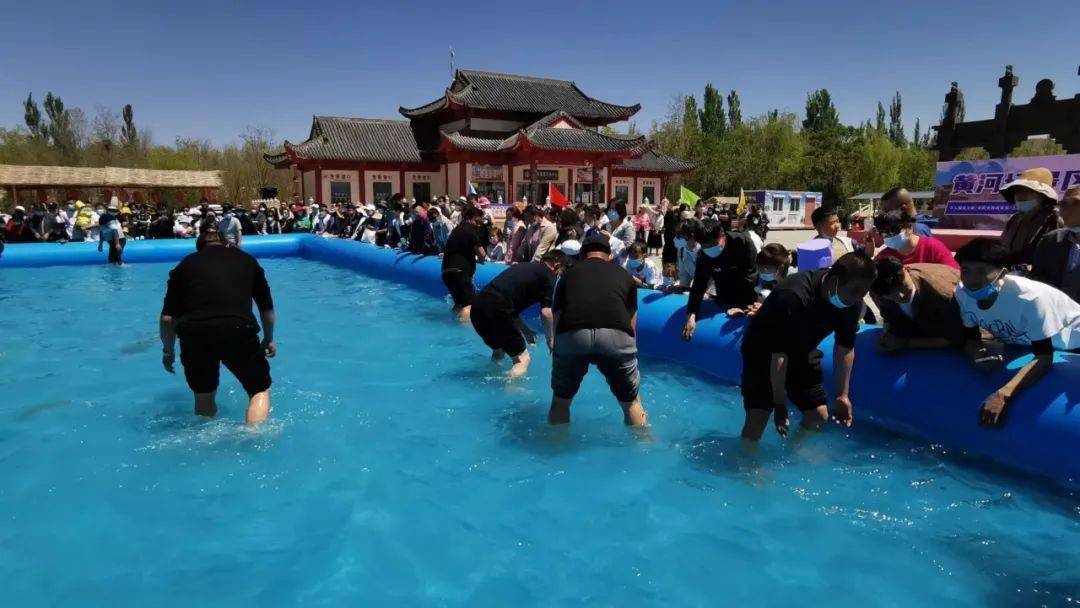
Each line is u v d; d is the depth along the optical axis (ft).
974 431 13.33
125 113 207.00
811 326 13.14
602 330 14.58
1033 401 12.65
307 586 9.77
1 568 10.18
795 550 10.73
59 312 33.19
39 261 55.83
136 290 42.04
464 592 9.64
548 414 16.34
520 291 19.88
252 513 11.84
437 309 33.27
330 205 98.84
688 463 13.87
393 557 10.53
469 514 11.87
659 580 9.94
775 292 13.23
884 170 176.14
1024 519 11.57
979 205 38.65
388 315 31.55
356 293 39.45
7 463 13.82
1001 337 12.83
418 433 15.58
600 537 11.14
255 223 78.95
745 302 19.84
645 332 21.94
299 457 14.15
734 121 237.45
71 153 176.55
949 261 16.43
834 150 173.78
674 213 50.26
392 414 16.87
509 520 11.68
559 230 32.27
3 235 67.62
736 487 12.83
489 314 19.74
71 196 109.91
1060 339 12.19
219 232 16.62
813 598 9.48
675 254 25.72
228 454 14.25
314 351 23.88
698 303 19.52
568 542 10.98
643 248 26.61
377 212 65.16
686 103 192.13
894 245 16.88
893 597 9.50
